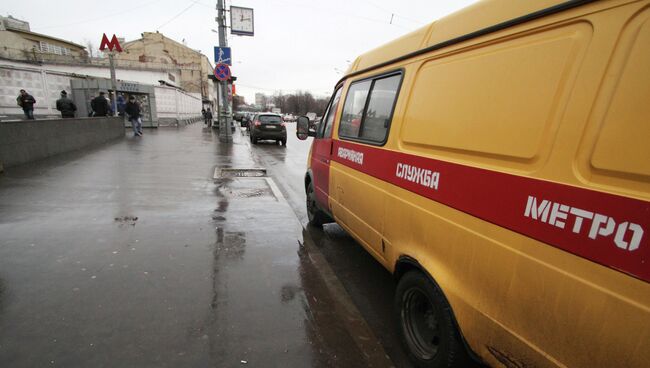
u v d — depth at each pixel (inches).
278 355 95.3
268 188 280.1
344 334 106.6
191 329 103.6
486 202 69.7
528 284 60.4
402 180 99.8
